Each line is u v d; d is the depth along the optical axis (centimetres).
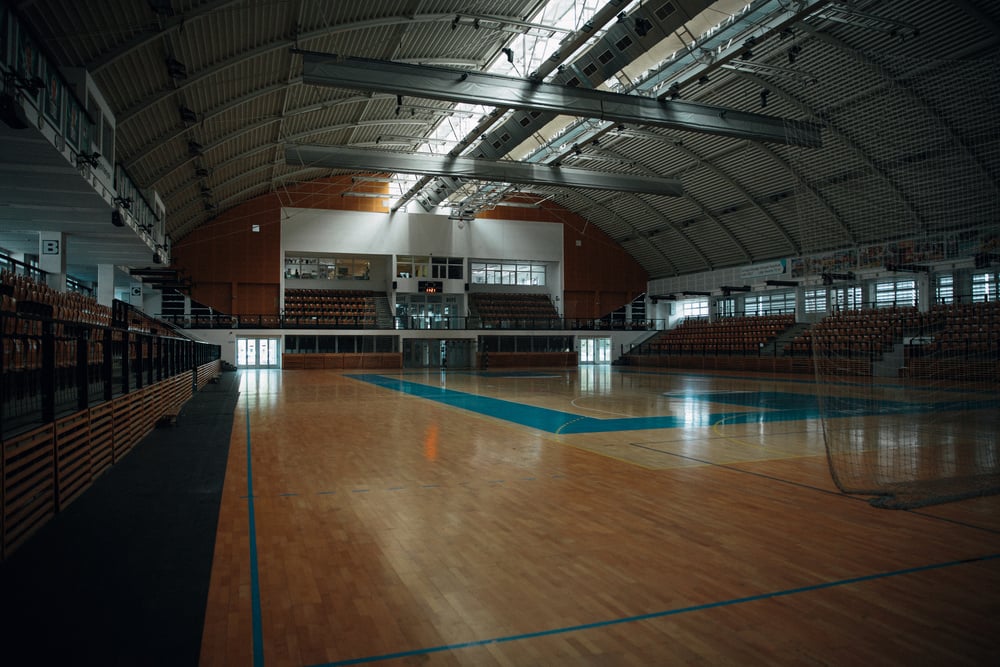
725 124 1973
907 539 493
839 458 851
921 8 1702
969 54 1761
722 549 468
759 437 1048
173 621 324
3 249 1792
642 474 749
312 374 3062
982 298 2252
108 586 369
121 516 525
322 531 507
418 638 319
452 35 1969
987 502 616
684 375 2955
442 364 3831
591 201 3803
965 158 1839
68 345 902
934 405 1524
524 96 1692
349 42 1850
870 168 2291
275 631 324
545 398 1802
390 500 614
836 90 2108
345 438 1023
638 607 360
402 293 3825
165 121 1892
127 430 834
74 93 1066
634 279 4241
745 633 327
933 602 370
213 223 3422
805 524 536
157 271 2945
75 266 2434
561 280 4084
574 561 440
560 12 1886
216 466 757
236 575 404
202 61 1648
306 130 2531
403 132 2861
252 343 3512
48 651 284
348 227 3662
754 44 1609
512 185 3297
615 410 1473
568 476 735
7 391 737
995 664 296
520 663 295
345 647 308
